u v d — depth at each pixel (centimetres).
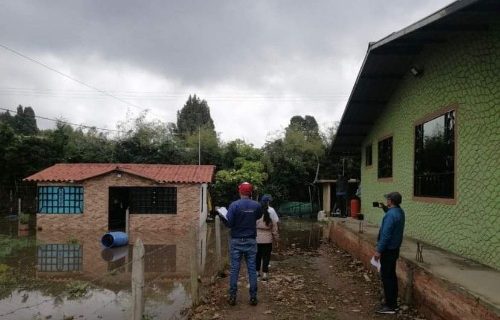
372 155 1553
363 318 659
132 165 2402
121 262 1309
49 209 2161
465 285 557
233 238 739
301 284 892
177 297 862
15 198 2659
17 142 2680
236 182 2792
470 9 659
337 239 1538
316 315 675
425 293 658
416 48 1010
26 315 774
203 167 2430
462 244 801
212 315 679
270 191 2914
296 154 3114
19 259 1352
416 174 1074
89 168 2323
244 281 934
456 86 838
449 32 800
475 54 762
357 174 3048
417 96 1063
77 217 2150
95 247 1612
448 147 880
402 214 689
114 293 927
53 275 1116
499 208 676
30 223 2384
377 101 1348
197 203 2183
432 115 961
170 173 2288
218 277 975
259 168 2902
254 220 743
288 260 1227
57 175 2188
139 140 3083
